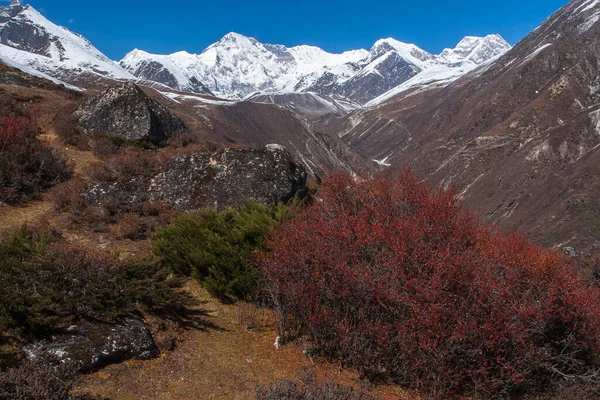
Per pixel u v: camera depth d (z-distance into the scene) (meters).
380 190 7.48
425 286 5.34
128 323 5.54
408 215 6.81
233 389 5.10
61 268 5.58
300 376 5.39
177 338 5.90
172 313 6.42
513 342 5.16
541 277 5.96
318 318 5.84
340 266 5.75
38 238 7.08
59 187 10.47
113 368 5.05
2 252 5.82
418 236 5.89
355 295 5.74
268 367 5.61
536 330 5.28
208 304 7.00
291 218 8.06
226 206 9.95
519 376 5.22
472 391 5.38
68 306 5.27
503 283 5.62
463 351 5.15
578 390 5.49
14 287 5.31
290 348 6.09
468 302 5.29
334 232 6.30
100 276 5.67
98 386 4.74
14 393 3.98
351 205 7.66
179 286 6.71
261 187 10.30
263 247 7.49
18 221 8.98
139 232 9.07
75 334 5.11
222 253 7.36
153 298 6.04
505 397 5.34
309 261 6.29
